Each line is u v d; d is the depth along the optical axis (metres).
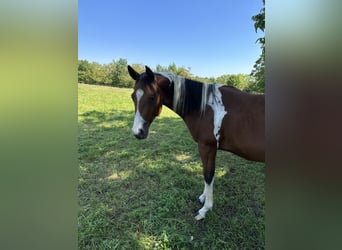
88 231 1.52
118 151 3.10
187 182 2.20
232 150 1.54
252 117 1.40
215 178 2.29
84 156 2.91
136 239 1.46
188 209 1.78
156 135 3.87
